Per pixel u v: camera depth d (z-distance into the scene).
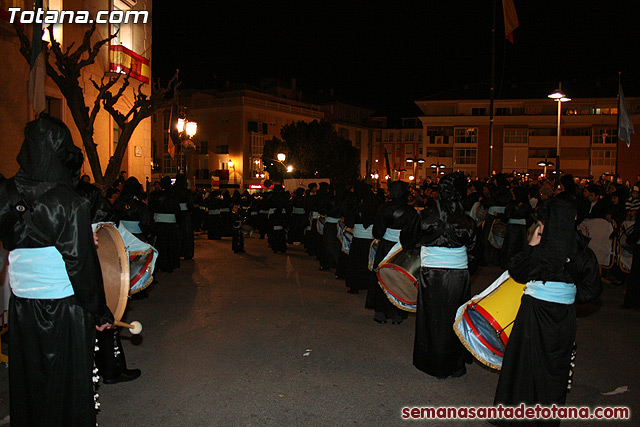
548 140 56.72
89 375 3.36
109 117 18.91
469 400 4.88
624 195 11.05
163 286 10.13
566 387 4.02
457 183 5.34
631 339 6.86
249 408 4.61
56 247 3.17
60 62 10.82
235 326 7.25
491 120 20.23
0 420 4.27
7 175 13.00
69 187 3.34
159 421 4.34
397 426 4.31
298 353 6.12
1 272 5.57
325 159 55.53
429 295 5.36
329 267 12.68
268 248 17.06
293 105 68.00
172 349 6.22
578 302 4.12
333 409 4.62
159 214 11.66
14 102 13.24
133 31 21.05
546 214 3.95
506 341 4.30
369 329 7.20
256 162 60.50
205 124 61.62
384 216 7.56
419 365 5.50
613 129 54.41
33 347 3.23
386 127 85.12
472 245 5.43
